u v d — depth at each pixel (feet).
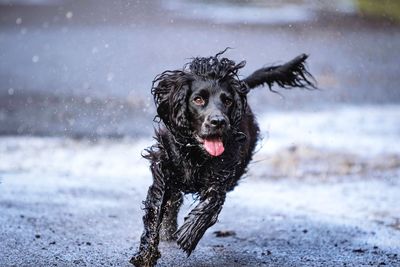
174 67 78.02
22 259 26.73
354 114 60.59
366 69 80.94
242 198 38.32
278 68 33.99
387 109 62.90
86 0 136.15
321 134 53.36
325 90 70.33
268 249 29.37
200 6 126.00
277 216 34.81
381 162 46.32
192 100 25.48
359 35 96.37
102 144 49.49
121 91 66.69
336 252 29.07
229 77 26.08
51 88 68.18
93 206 34.81
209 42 93.15
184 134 25.67
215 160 25.79
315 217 34.63
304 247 29.78
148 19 114.11
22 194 36.22
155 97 26.50
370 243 30.48
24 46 94.48
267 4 122.01
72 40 97.35
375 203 37.73
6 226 30.63
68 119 56.13
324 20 98.02
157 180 25.93
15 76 74.90
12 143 49.42
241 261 27.58
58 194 36.73
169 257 27.73
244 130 28.71
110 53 87.04
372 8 103.40
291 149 48.91
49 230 30.63
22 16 121.29
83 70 77.10
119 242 29.50
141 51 87.97
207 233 31.89
